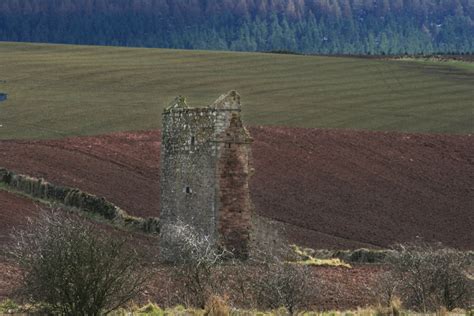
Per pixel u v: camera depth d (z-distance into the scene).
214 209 107.19
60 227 74.06
